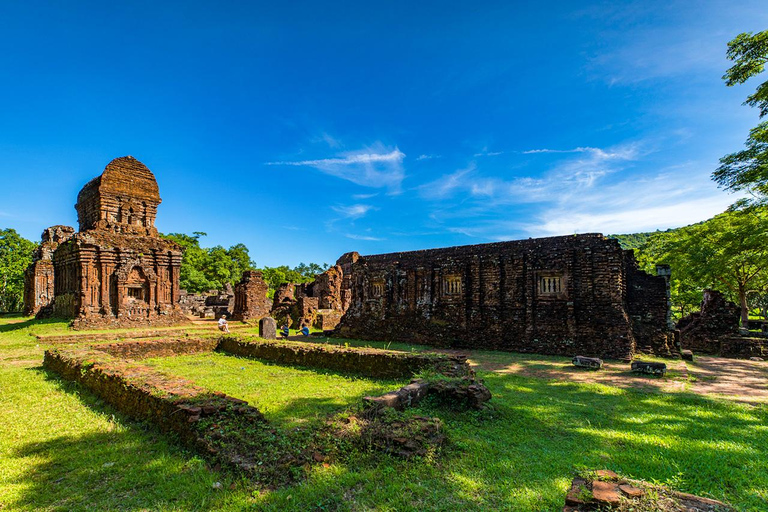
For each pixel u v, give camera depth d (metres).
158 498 4.66
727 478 5.31
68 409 8.06
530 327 18.66
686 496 3.91
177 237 61.16
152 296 26.77
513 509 4.46
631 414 8.38
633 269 18.81
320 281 39.00
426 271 22.77
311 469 5.23
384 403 7.00
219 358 15.34
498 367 14.39
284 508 4.43
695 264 27.02
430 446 5.85
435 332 21.53
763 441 6.76
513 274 19.72
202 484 4.89
